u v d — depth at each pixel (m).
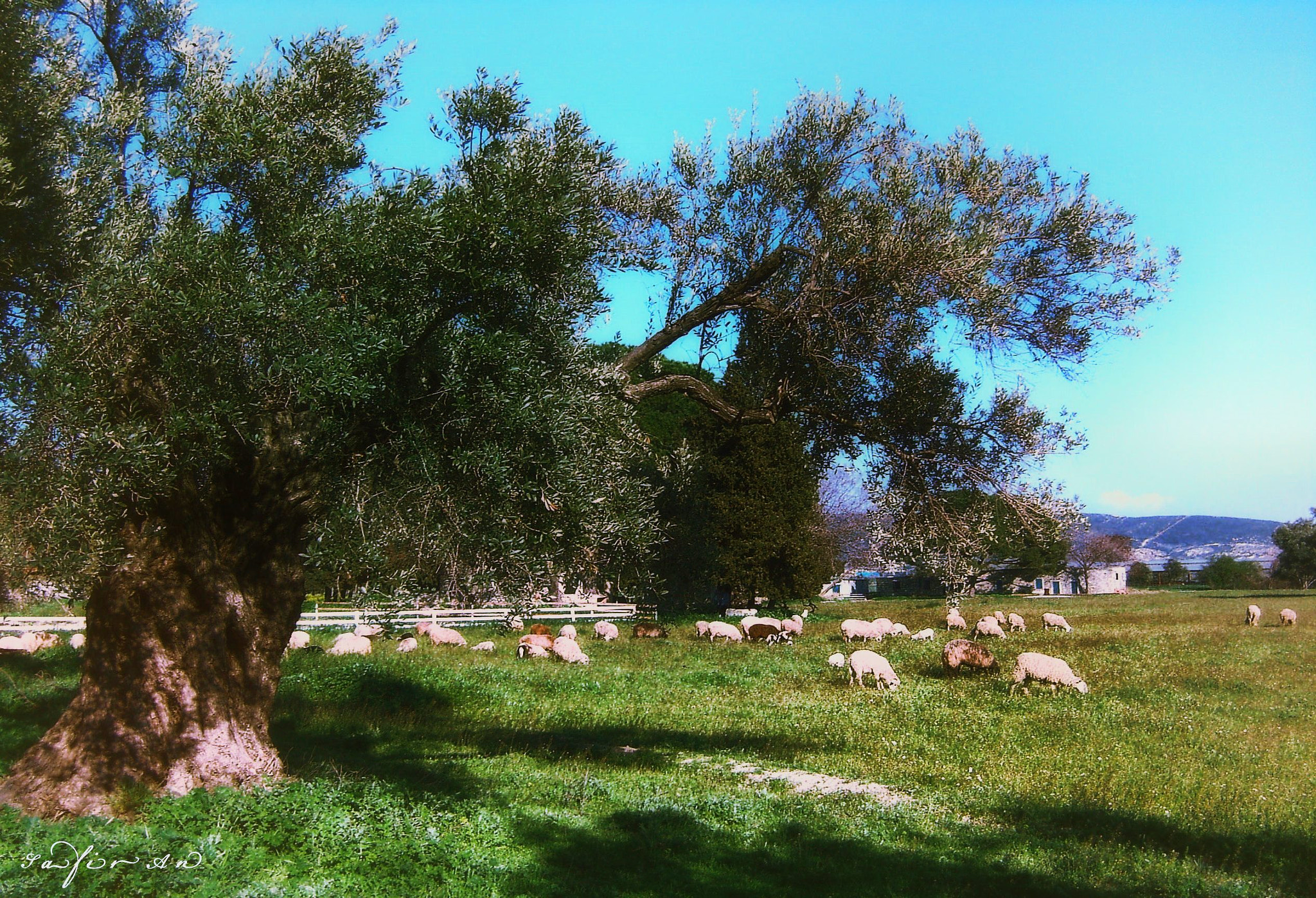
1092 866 8.31
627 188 13.08
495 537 8.80
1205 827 9.76
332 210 8.75
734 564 45.16
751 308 12.81
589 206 9.94
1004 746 14.03
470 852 7.75
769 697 19.84
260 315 7.84
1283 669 23.55
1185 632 34.72
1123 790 11.28
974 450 12.10
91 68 11.12
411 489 9.07
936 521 12.26
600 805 9.83
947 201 11.41
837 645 32.09
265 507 9.27
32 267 9.07
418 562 9.44
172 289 7.90
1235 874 8.23
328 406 8.38
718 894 7.23
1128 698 19.09
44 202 9.04
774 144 12.84
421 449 8.45
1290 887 7.92
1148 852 8.84
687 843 8.50
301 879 6.95
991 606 60.50
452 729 14.93
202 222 8.70
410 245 8.44
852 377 12.33
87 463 7.29
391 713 16.02
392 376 8.66
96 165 9.53
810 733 15.14
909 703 18.55
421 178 8.68
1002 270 11.68
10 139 8.98
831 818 9.62
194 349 7.91
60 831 7.14
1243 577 95.25
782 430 44.91
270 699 9.46
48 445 7.49
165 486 7.77
